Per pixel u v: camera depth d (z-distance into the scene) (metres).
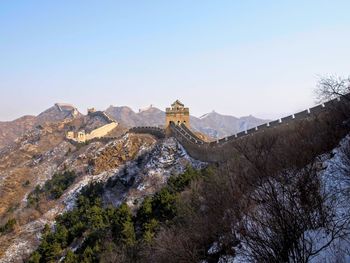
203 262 26.31
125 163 98.69
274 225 14.34
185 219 36.72
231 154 54.25
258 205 17.03
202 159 71.50
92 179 98.00
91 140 139.25
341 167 22.73
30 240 77.56
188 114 106.94
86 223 60.16
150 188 72.94
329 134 29.39
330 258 15.73
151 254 34.72
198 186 43.19
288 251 14.00
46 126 191.12
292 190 15.84
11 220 87.31
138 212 50.47
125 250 40.84
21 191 121.44
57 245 56.59
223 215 25.58
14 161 160.88
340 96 34.97
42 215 89.19
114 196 83.81
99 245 47.44
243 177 19.95
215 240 26.97
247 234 15.78
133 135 107.94
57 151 146.38
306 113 48.19
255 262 16.03
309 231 15.88
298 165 18.88
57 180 111.69
